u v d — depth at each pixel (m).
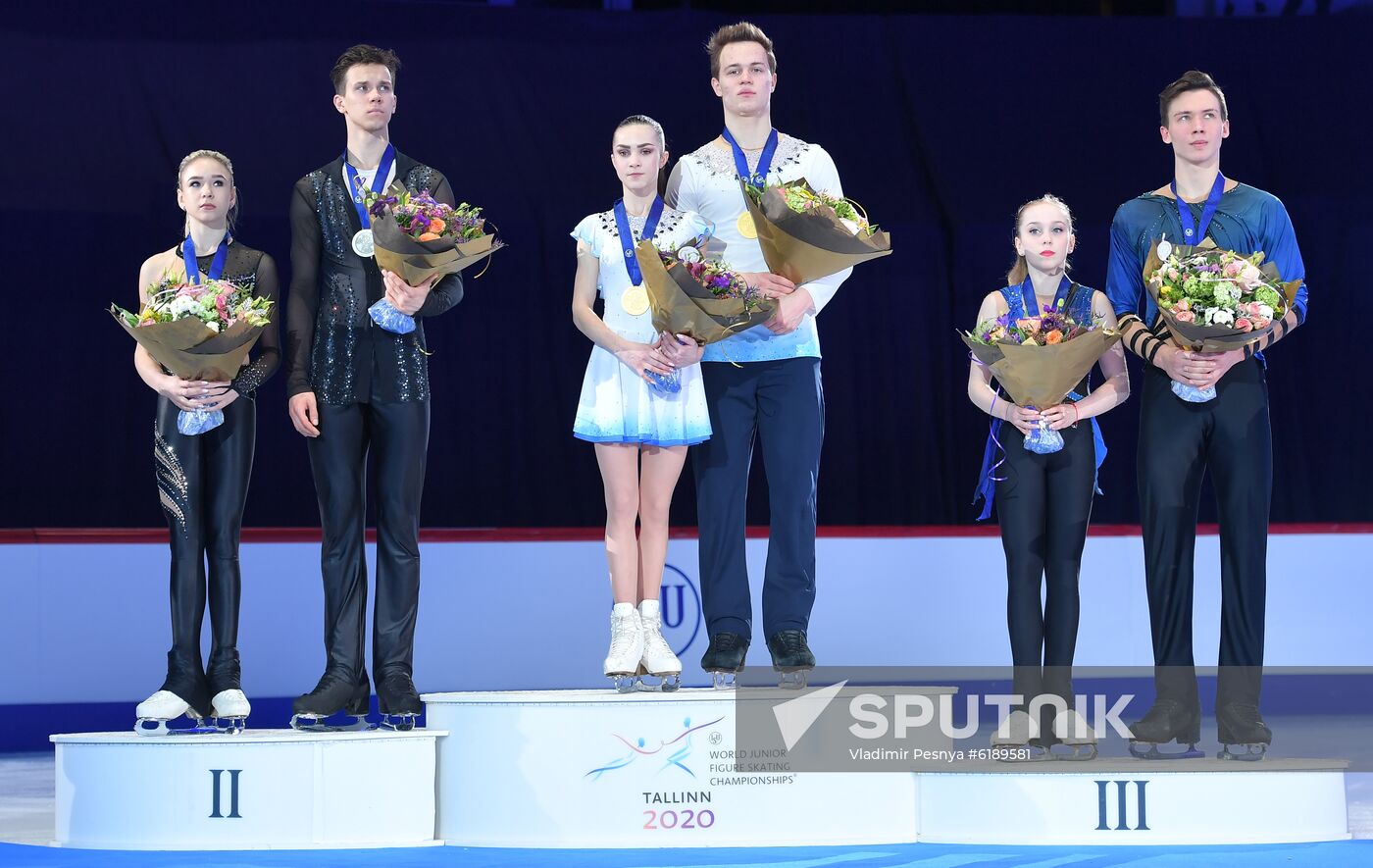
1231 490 16.67
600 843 15.53
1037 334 16.27
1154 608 16.81
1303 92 39.16
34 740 26.94
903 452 38.19
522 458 37.38
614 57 38.34
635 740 15.64
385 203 15.68
